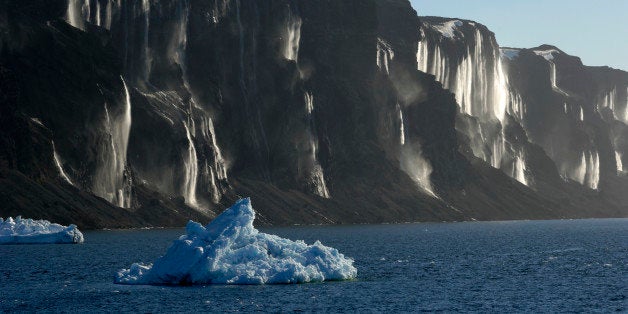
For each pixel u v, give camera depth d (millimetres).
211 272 195500
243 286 193250
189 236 199625
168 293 185750
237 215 199375
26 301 181750
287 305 175250
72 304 177875
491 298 189500
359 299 183375
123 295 184875
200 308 171750
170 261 197125
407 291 196875
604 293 198125
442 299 187250
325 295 186000
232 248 199625
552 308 178500
